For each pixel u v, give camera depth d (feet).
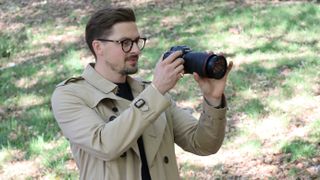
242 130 18.40
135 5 37.55
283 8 31.17
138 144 7.53
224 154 17.19
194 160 17.10
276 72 22.77
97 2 39.45
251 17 30.66
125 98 7.81
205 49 27.02
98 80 7.65
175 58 7.05
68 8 38.93
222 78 7.33
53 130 19.99
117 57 7.50
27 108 22.57
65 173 16.78
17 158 18.25
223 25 30.14
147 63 26.02
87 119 7.28
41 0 41.50
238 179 15.83
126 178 7.31
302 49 25.22
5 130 20.30
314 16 29.37
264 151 17.02
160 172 7.56
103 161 7.34
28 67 27.73
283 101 20.06
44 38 33.19
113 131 6.91
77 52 29.45
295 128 18.12
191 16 33.04
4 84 25.71
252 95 20.90
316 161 16.02
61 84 7.70
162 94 6.98
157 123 7.68
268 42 26.61
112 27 7.45
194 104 21.08
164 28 31.58
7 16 38.78
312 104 19.58
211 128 7.64
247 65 23.86
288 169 15.88
